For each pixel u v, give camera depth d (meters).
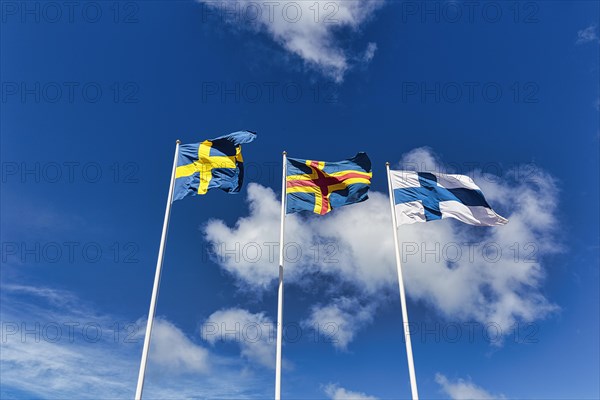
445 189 20.75
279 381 16.50
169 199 19.95
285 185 20.80
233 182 20.66
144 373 16.11
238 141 21.41
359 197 20.69
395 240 19.62
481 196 20.62
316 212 20.23
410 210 20.14
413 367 16.73
